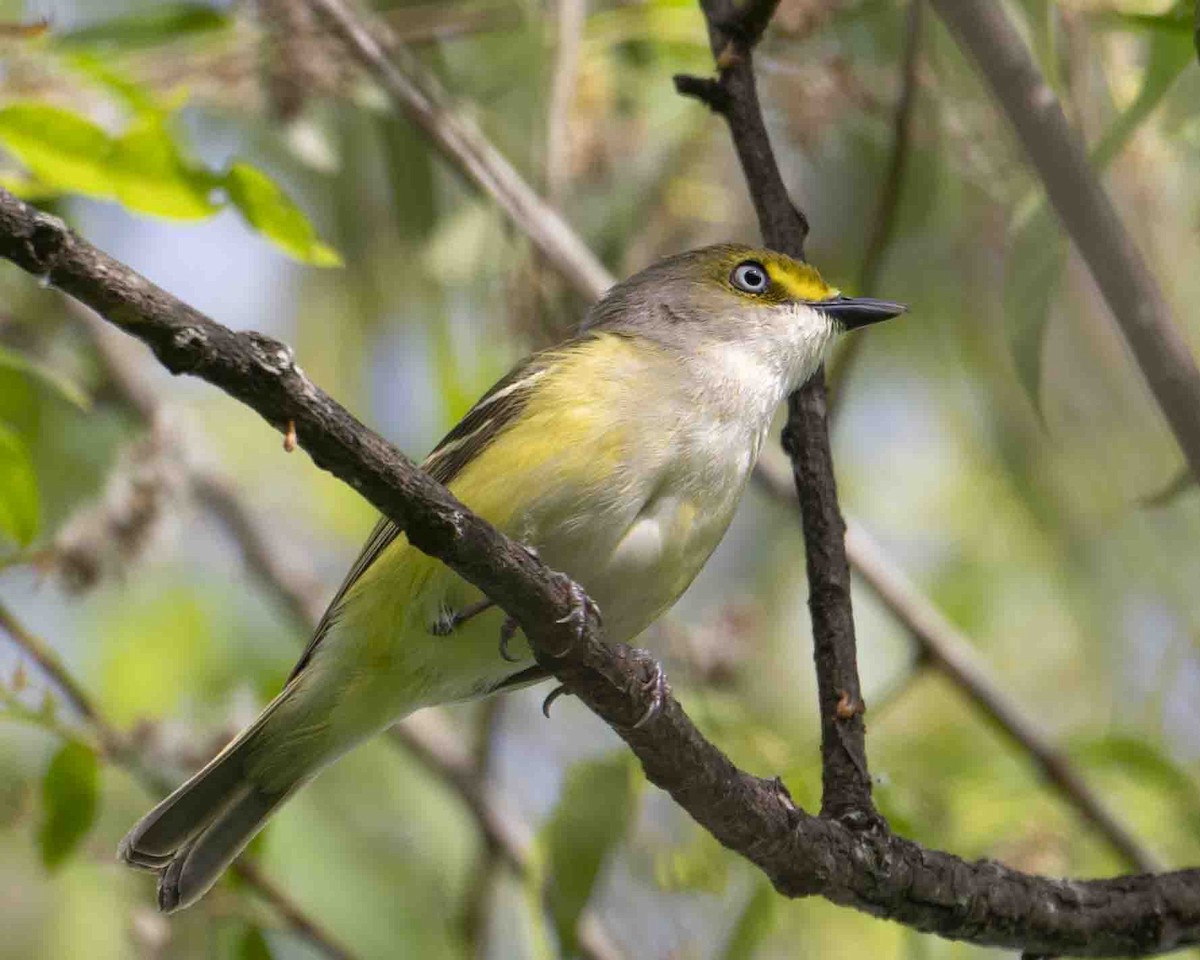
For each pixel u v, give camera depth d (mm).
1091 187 6797
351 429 6145
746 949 10211
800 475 8383
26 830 11023
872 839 7711
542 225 11109
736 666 11164
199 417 14617
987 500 14148
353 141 13328
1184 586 13094
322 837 12906
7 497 9969
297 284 14219
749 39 8914
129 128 9008
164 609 13594
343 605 8766
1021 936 7852
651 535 8594
